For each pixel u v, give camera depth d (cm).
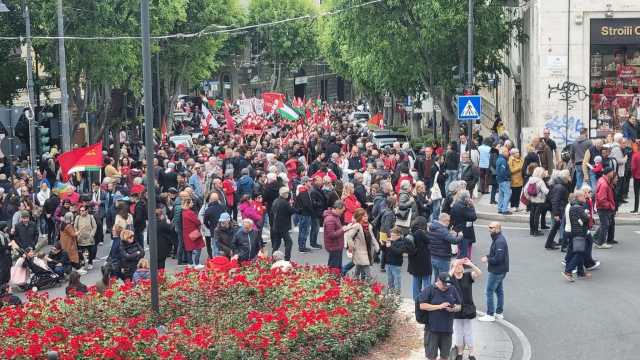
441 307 1656
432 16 4300
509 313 2045
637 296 2142
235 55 11900
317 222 2928
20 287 2547
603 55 4012
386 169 3491
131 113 6347
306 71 14162
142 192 2981
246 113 6431
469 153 3388
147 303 1889
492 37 4400
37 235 2831
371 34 4569
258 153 3869
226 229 2439
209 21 7656
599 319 1973
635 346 1781
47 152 4834
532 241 2825
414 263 2059
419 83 5138
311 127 5916
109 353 1552
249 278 2048
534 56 4197
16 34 4797
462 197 2359
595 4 3981
